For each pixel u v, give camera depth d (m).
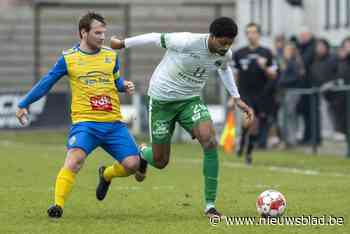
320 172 34.50
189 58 20.97
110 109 21.52
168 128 21.89
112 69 21.50
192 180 30.80
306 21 58.53
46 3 73.81
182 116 21.55
